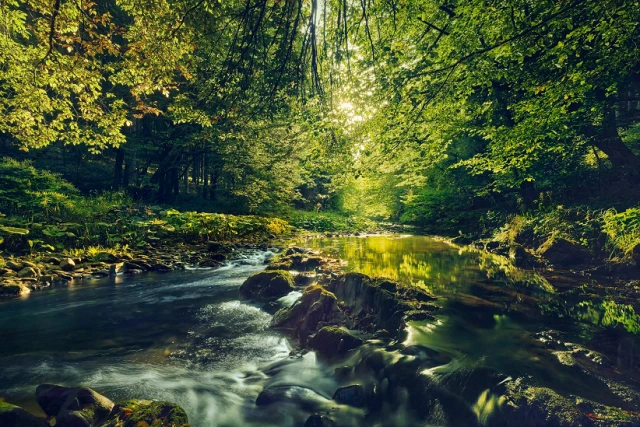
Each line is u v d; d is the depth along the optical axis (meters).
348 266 8.55
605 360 3.21
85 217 12.61
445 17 7.91
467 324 4.27
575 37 5.47
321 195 34.81
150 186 20.84
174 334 4.91
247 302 6.40
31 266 8.03
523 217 11.62
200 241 13.41
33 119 8.17
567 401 2.49
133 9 5.88
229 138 17.53
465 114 10.43
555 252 8.30
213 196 24.61
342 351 3.96
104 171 23.41
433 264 8.82
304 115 6.00
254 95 6.57
